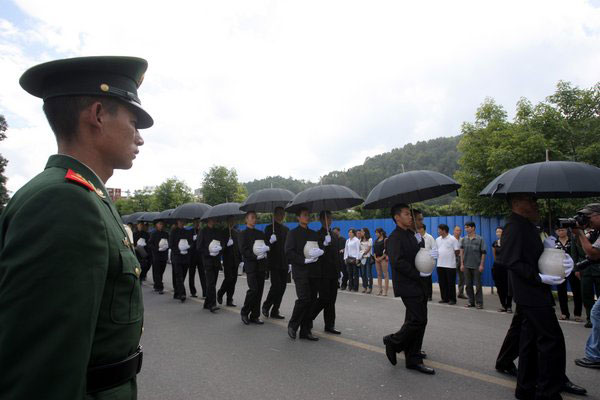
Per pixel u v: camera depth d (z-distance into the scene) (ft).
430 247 26.84
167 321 23.12
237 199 82.53
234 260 28.14
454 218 37.22
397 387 12.64
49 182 3.50
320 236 19.57
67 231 3.22
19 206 3.39
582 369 14.08
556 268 10.80
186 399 12.11
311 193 20.44
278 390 12.63
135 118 4.82
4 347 2.87
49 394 2.85
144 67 4.81
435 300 30.25
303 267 18.74
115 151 4.47
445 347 16.89
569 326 20.66
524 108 32.27
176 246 31.09
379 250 33.24
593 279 20.21
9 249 3.09
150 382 13.55
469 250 26.94
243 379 13.65
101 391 3.64
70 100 4.23
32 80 4.26
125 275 3.94
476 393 12.09
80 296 3.12
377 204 17.52
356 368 14.49
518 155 30.22
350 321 22.40
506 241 11.61
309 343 17.90
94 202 3.64
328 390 12.51
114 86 4.42
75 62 4.18
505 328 20.31
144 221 43.37
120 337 3.87
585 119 30.48
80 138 4.26
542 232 15.58
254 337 19.13
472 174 35.04
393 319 22.85
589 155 28.37
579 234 14.70
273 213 24.32
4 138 66.54
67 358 2.95
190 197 92.73
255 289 22.08
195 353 16.72
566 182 11.39
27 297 2.93
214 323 22.43
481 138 35.19
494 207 33.65
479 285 26.55
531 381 11.37
